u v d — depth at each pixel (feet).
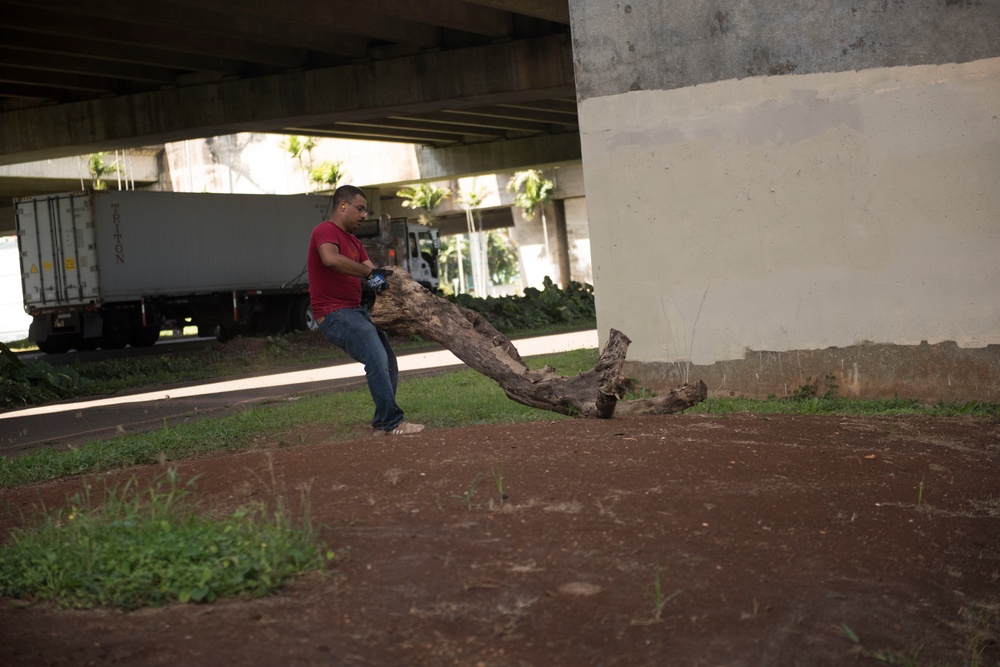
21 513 16.47
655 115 30.68
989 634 13.00
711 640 11.18
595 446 18.78
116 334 90.53
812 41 28.53
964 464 19.71
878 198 28.09
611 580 12.46
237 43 81.61
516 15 83.20
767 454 18.93
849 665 11.32
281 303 99.14
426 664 10.28
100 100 94.07
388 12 72.13
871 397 28.48
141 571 12.10
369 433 27.20
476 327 25.18
